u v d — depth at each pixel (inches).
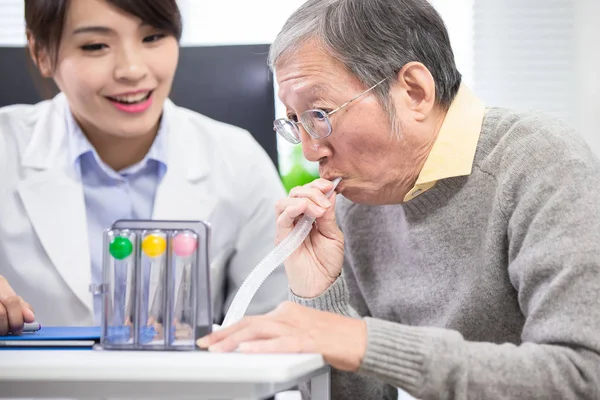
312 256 61.4
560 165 54.1
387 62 56.0
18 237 82.9
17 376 40.3
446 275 61.9
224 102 85.0
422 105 57.8
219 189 87.8
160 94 80.6
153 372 39.6
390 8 56.9
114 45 76.7
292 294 61.7
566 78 139.3
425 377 45.8
